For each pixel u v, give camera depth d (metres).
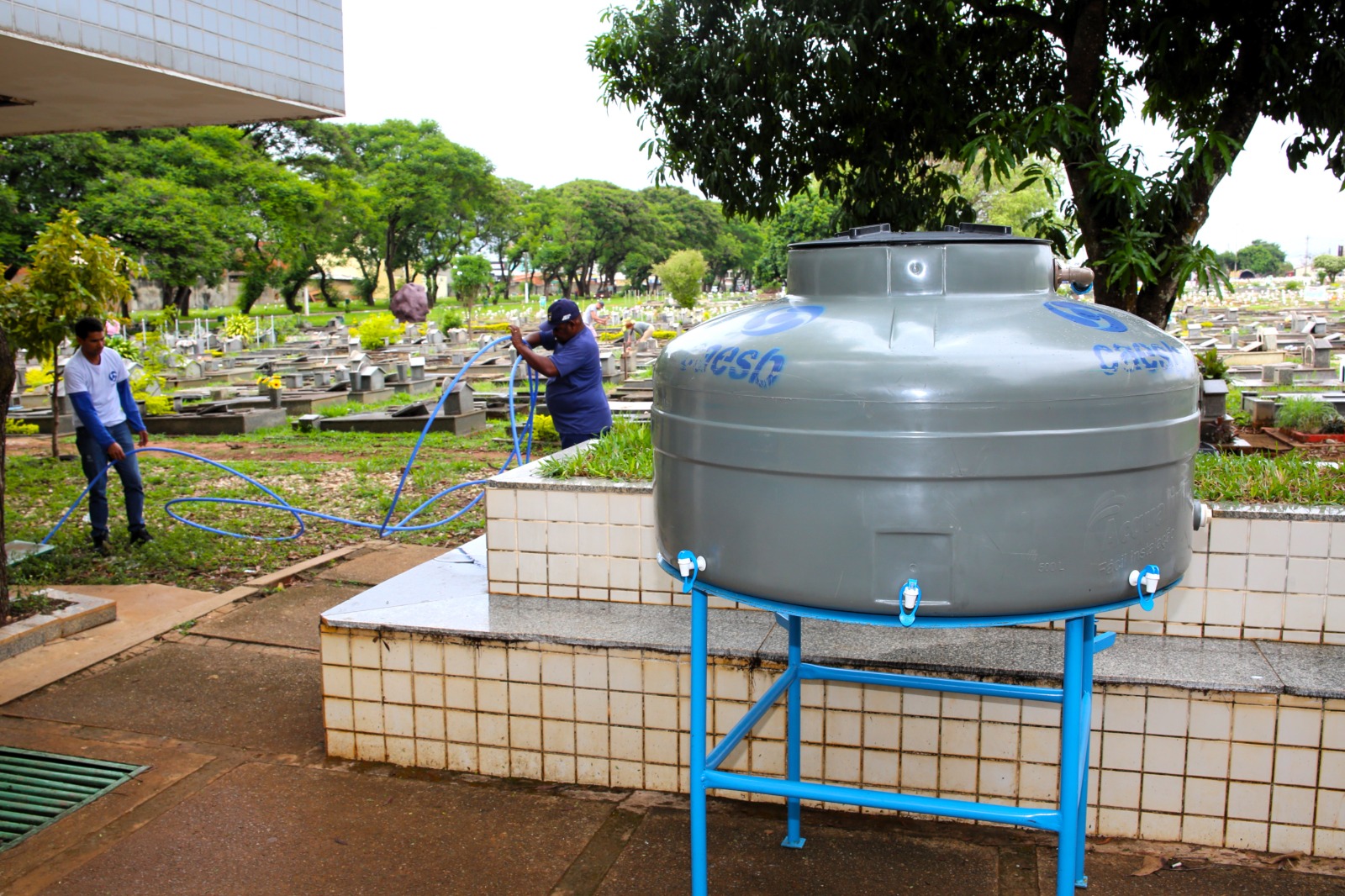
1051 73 6.66
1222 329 31.53
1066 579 2.04
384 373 21.62
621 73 6.84
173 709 4.39
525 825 3.39
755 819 3.40
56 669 4.78
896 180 6.66
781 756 3.45
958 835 3.26
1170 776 3.13
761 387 2.12
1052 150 6.40
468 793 3.62
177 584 6.31
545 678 3.63
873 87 5.98
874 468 2.00
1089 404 2.00
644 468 4.11
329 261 75.31
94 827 3.40
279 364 27.48
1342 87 5.58
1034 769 3.23
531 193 81.62
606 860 3.16
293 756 3.93
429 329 35.59
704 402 2.23
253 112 7.87
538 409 15.98
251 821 3.43
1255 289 61.66
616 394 17.28
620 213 85.56
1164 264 5.65
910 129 6.49
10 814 3.49
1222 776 3.09
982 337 2.08
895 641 3.49
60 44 5.73
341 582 6.31
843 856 3.15
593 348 6.07
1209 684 3.05
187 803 3.56
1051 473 1.99
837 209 6.98
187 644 5.20
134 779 3.74
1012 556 2.00
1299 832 3.07
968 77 6.54
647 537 3.93
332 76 7.92
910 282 2.30
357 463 11.17
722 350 2.26
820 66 5.89
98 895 3.02
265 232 50.06
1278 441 11.16
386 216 65.56
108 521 7.97
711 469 2.23
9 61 6.06
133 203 40.59
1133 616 3.50
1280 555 3.34
